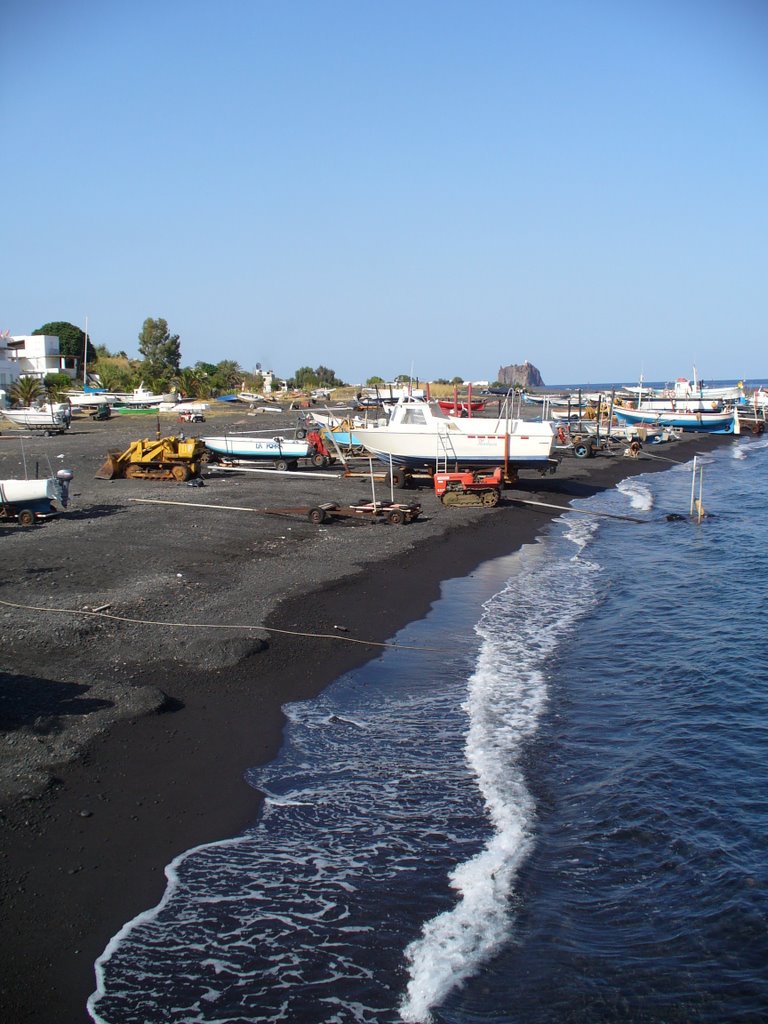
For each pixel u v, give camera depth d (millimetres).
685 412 69500
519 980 5547
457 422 28578
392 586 16078
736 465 47969
